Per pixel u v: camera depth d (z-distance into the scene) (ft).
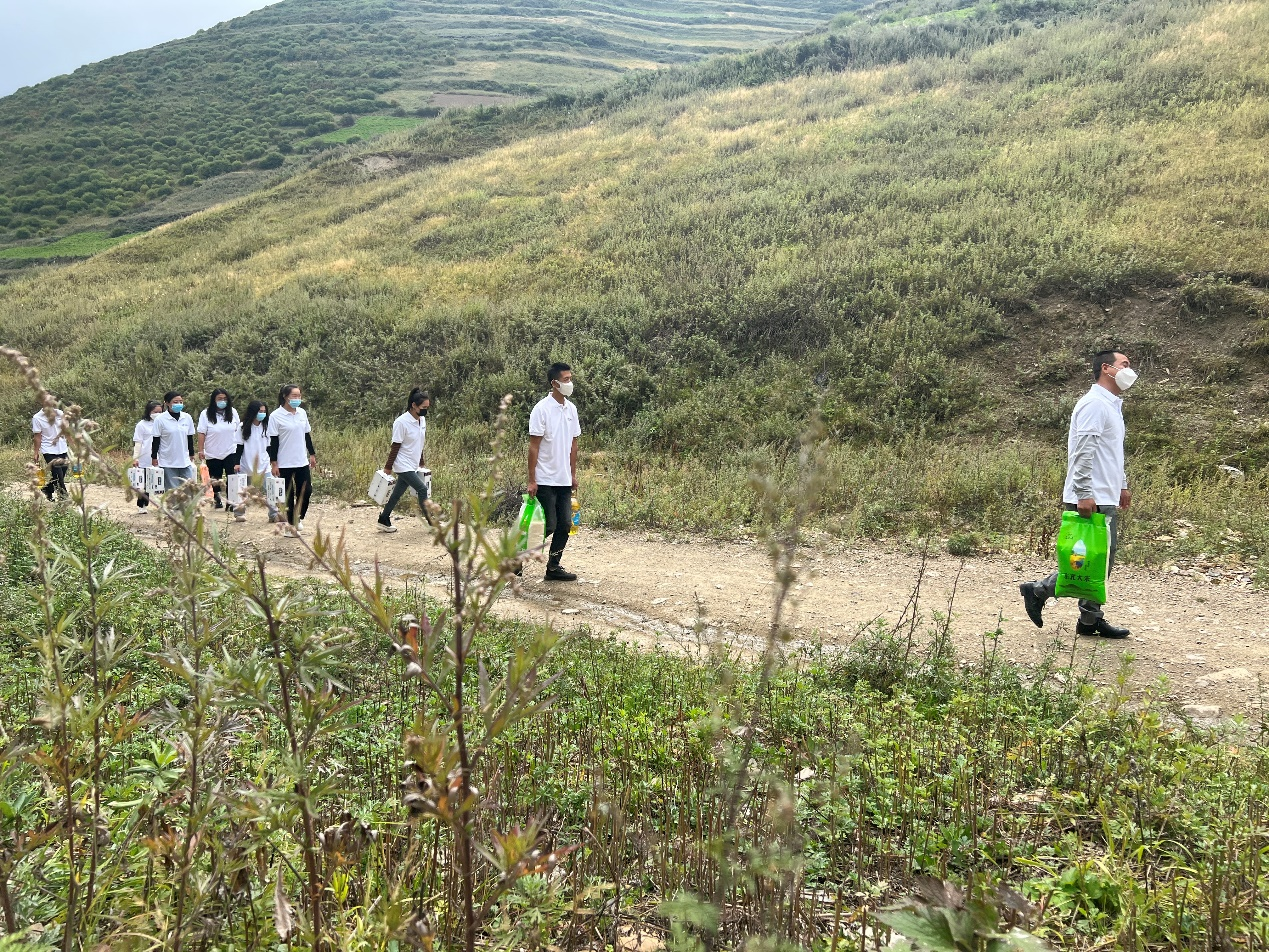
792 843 5.25
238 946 6.42
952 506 34.40
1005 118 78.95
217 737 6.50
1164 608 23.62
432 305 69.67
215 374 68.08
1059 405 41.78
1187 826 10.41
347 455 50.44
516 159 116.16
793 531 4.78
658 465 44.21
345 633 6.04
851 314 51.55
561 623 23.84
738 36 411.34
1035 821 11.29
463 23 379.96
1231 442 37.45
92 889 6.15
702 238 68.59
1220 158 58.34
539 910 6.68
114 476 5.74
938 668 17.99
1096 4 113.19
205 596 5.92
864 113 92.63
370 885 7.11
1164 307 44.88
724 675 6.42
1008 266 50.90
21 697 12.97
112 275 110.32
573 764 12.55
